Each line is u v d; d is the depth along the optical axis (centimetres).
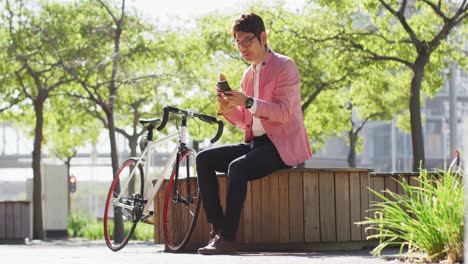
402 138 5906
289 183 779
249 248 784
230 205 654
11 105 2588
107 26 2459
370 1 2061
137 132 3247
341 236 792
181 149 772
